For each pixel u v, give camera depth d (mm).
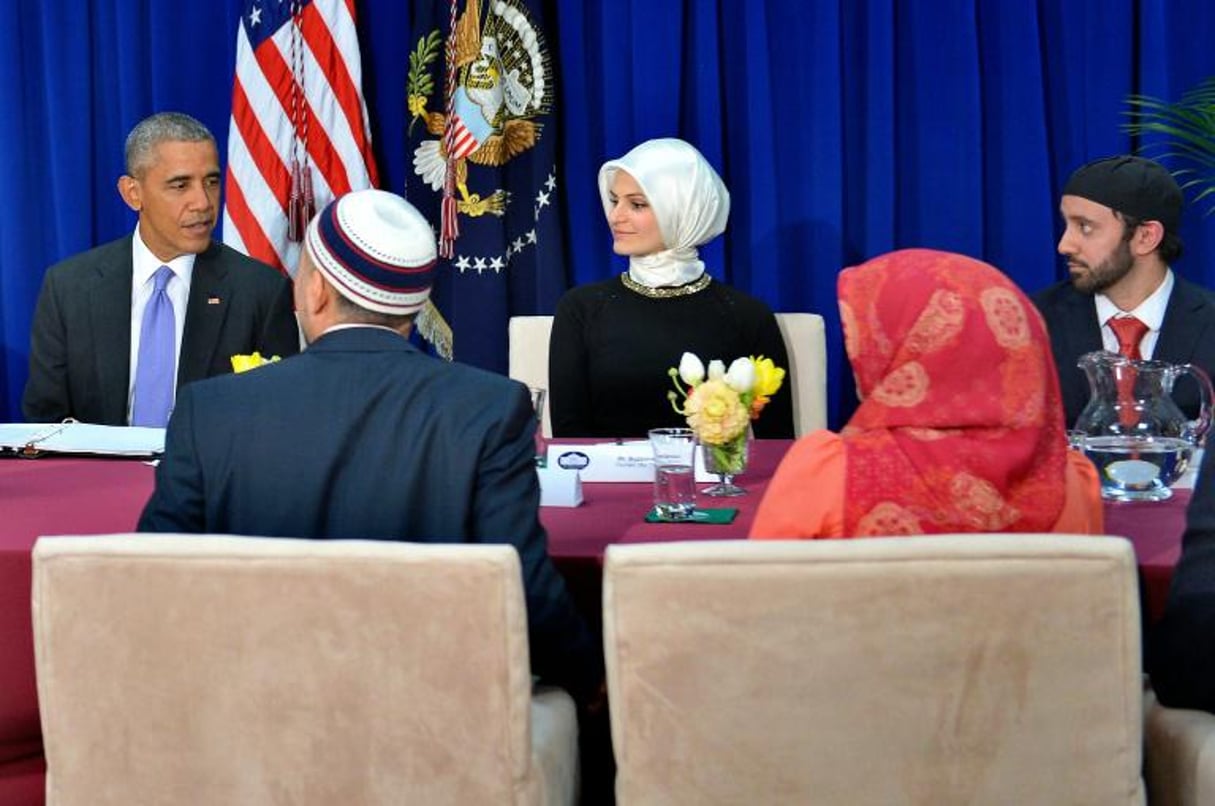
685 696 1455
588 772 2211
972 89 3801
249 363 2498
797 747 1455
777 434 3328
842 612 1421
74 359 3357
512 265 3986
